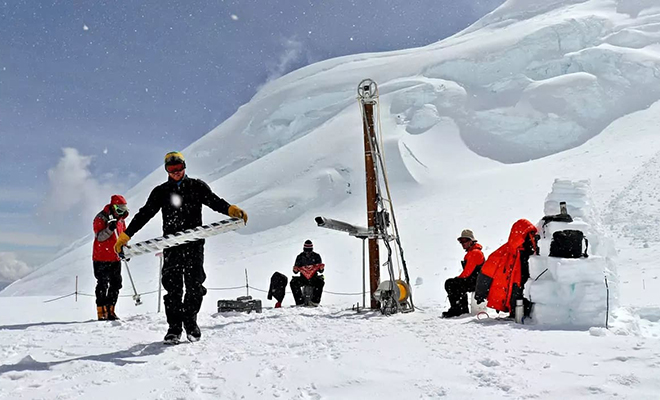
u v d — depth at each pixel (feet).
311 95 211.61
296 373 9.56
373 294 22.66
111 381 9.53
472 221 79.46
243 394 8.45
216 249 106.32
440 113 161.99
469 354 10.92
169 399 8.26
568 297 16.10
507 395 7.88
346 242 78.64
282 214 121.39
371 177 22.81
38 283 106.73
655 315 21.81
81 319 25.03
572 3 246.27
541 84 152.87
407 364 10.07
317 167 142.20
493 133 145.79
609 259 18.93
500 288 18.44
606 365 9.38
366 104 23.16
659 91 140.46
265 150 205.16
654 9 186.91
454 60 183.93
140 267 92.27
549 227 17.35
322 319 18.48
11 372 10.25
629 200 69.56
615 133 124.88
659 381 8.14
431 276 50.55
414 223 84.74
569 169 100.83
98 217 21.53
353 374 9.31
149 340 14.73
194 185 14.71
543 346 11.57
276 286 27.71
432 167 133.39
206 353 12.19
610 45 163.53
